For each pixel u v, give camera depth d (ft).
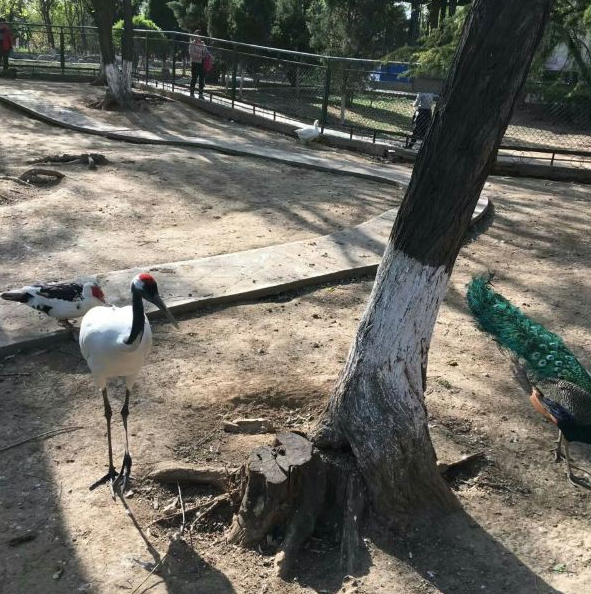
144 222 29.86
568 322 21.72
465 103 10.84
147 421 15.39
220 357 18.45
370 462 12.21
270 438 14.93
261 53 72.08
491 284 24.54
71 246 26.16
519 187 42.60
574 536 12.75
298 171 42.06
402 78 56.54
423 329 12.37
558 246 29.76
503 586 11.38
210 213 31.78
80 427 15.16
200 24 81.25
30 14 182.91
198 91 63.21
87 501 12.87
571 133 56.80
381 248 27.40
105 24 57.11
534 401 15.35
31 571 11.21
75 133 50.42
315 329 20.53
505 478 14.29
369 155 49.83
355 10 65.98
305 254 26.12
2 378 16.97
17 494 12.95
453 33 46.47
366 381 12.45
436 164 11.34
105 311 13.50
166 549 11.89
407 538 12.21
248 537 12.00
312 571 11.66
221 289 22.27
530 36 10.41
